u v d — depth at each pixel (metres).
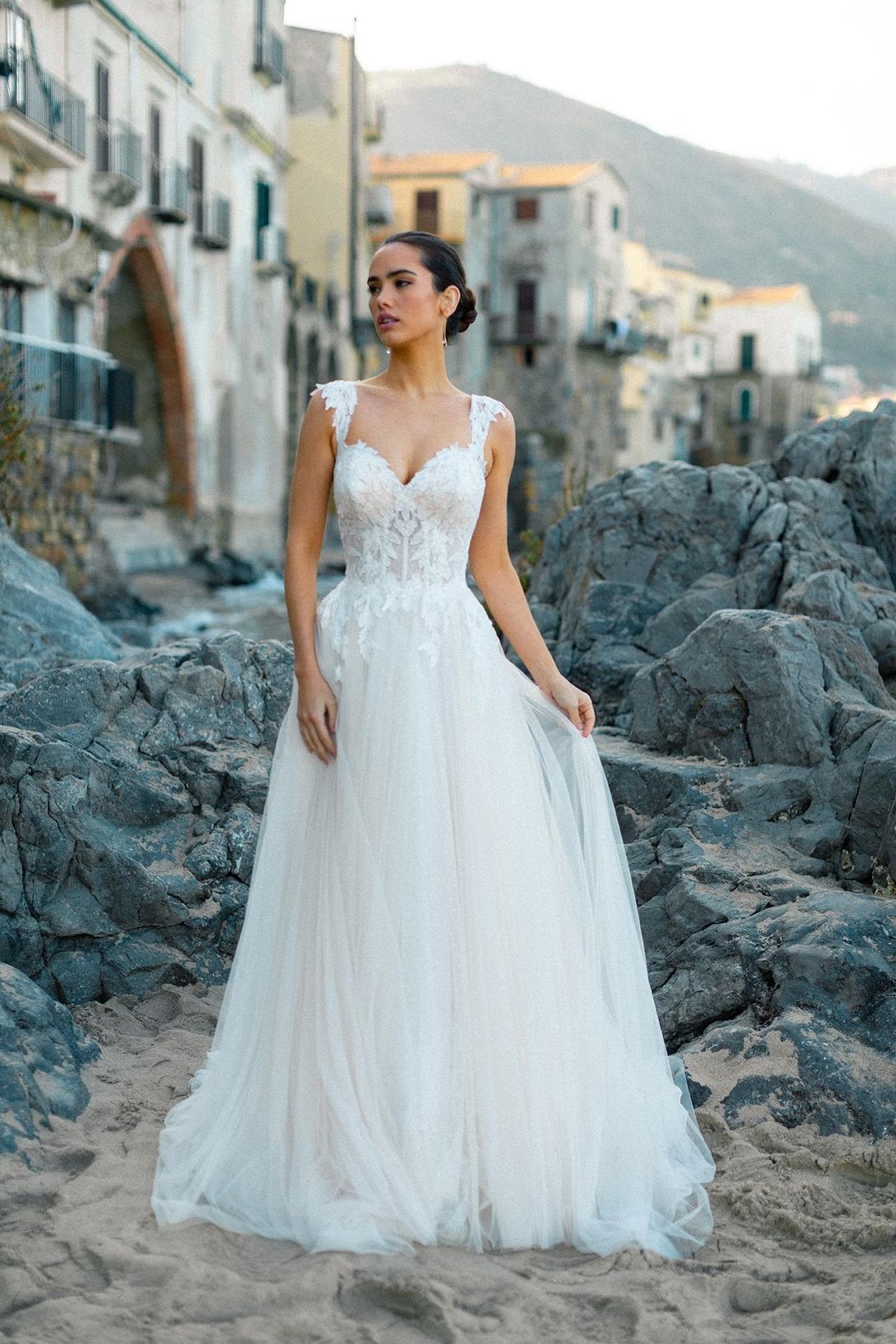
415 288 2.99
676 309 69.56
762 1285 2.62
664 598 6.03
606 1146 3.00
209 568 25.02
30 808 3.98
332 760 3.04
